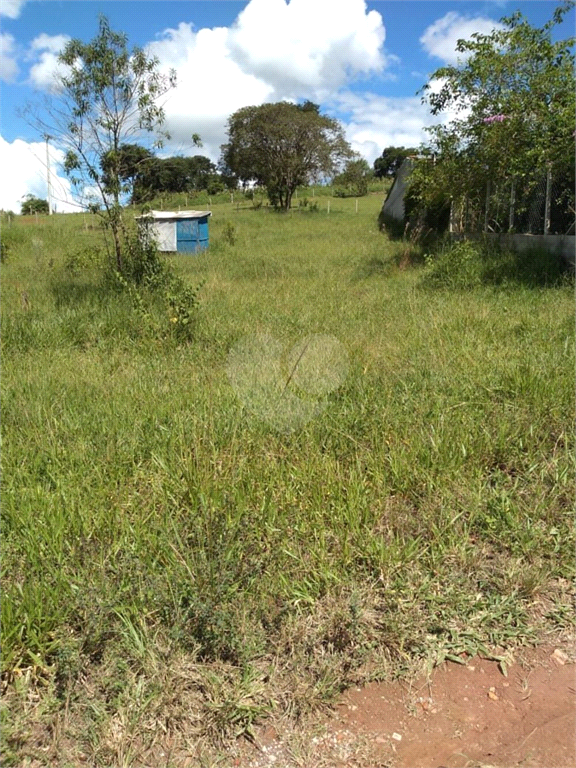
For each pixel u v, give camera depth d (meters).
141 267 8.93
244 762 1.81
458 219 13.82
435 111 11.12
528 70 9.95
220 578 2.30
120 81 8.63
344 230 20.84
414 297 7.57
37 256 13.34
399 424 3.66
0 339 5.83
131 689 1.96
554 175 9.04
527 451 3.42
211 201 50.62
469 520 2.82
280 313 6.83
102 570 2.39
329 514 2.82
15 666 2.06
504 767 1.79
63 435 3.61
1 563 2.48
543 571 2.53
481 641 2.25
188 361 5.22
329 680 2.05
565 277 7.77
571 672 2.14
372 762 1.81
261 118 35.59
